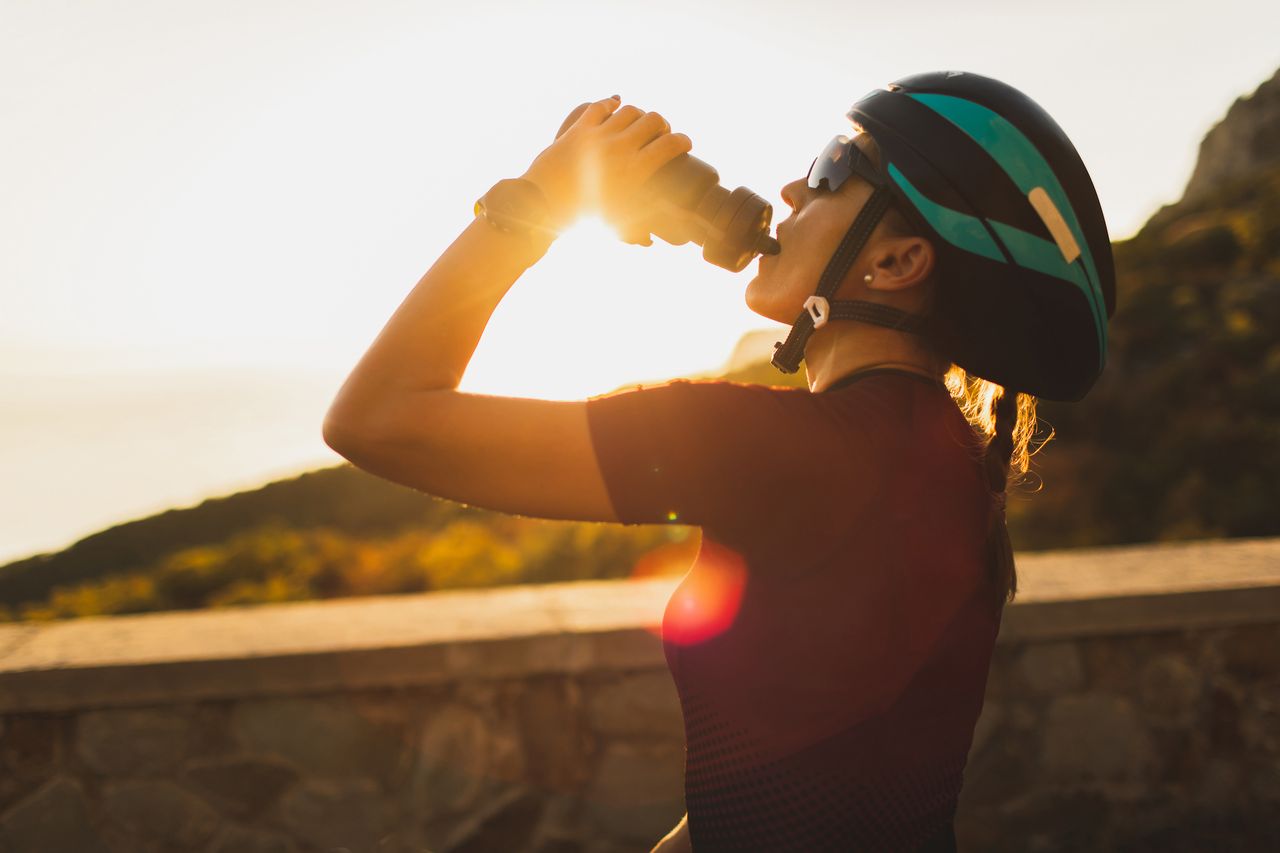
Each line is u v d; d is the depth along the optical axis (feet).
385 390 2.89
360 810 11.18
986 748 12.10
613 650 11.28
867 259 3.36
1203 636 12.36
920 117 3.27
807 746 2.98
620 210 3.24
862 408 3.14
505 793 11.35
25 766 10.86
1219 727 12.30
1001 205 3.17
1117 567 13.55
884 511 3.01
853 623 2.93
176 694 10.79
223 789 11.05
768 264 3.61
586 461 2.84
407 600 13.46
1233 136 196.85
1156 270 78.84
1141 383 55.47
